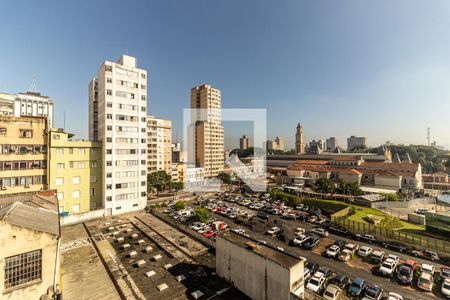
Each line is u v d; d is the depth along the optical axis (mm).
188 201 68125
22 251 14992
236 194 76312
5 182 39344
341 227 43031
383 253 31922
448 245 31484
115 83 53781
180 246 33656
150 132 100125
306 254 33938
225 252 25188
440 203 60531
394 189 74875
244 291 22859
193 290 23531
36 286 15398
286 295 19078
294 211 56750
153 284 24500
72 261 30031
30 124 41906
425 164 133125
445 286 24422
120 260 29781
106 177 52188
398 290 25078
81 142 50750
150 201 67312
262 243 23984
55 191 32125
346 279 26469
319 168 91625
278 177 96500
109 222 46531
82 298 22625
